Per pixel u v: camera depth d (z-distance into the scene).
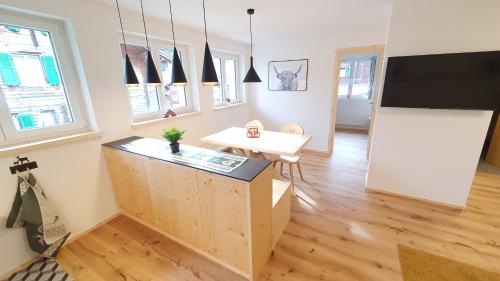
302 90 4.38
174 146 1.98
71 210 2.07
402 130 2.51
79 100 2.14
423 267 1.72
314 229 2.18
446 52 2.14
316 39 3.98
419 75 2.25
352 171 3.55
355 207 2.54
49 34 1.90
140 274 1.73
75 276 1.73
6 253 1.73
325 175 3.40
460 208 2.44
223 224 1.63
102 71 2.19
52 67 1.95
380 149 2.69
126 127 2.49
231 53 4.38
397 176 2.68
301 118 4.56
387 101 2.46
